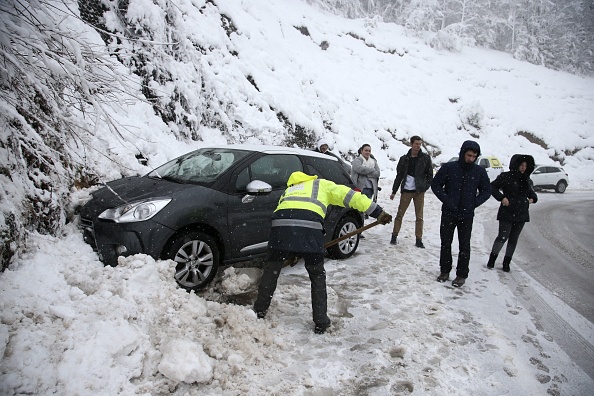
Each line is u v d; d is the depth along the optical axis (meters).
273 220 3.46
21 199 3.41
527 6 40.19
